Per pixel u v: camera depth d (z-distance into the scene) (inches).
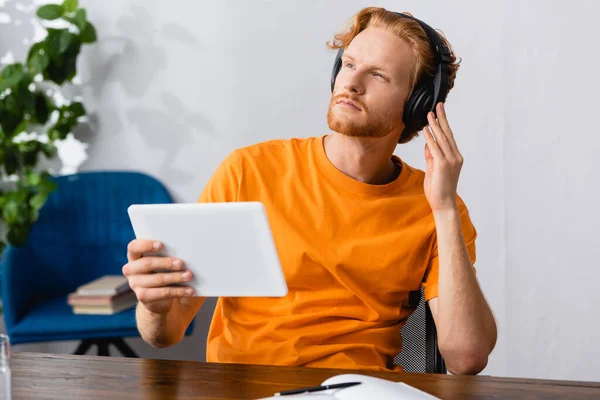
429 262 57.2
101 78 109.3
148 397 38.6
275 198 56.5
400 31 54.4
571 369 99.3
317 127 104.5
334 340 54.1
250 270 43.2
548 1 95.7
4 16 110.3
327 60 103.0
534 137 97.7
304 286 55.2
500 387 40.7
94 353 113.7
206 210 42.2
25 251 101.7
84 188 106.0
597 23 94.8
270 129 106.0
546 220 98.4
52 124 110.3
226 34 105.5
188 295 44.9
